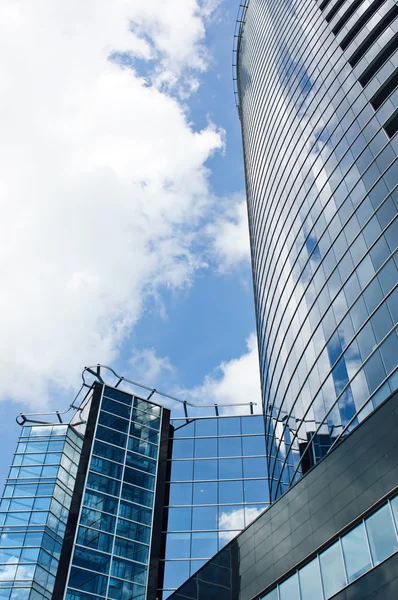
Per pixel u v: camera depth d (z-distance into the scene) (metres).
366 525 26.39
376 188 42.31
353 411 36.78
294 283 51.59
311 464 40.81
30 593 43.88
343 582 26.22
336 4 64.81
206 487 53.53
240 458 55.38
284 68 73.75
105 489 49.19
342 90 54.62
